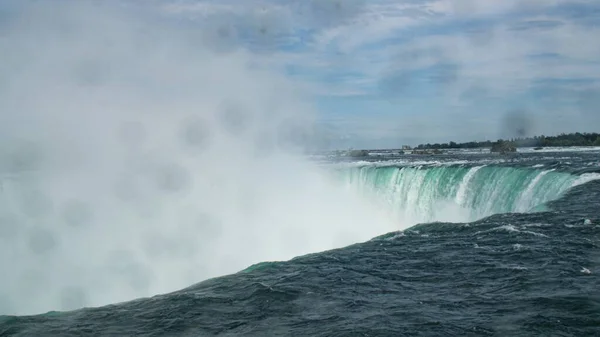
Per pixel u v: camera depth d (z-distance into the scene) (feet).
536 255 43.91
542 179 85.87
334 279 41.22
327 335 29.55
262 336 30.14
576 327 28.43
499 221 59.67
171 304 36.94
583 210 61.82
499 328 28.94
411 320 31.07
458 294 35.70
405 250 50.29
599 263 40.81
